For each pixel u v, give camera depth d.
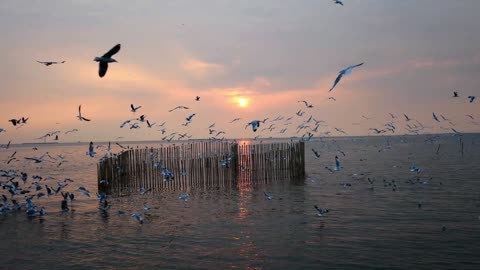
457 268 12.95
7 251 15.88
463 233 16.78
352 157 68.12
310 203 24.39
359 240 16.14
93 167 57.88
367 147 112.62
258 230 18.14
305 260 14.00
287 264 13.68
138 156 33.16
